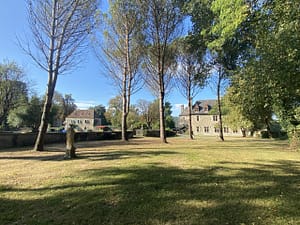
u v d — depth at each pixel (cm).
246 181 633
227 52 2061
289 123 1527
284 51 854
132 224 383
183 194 522
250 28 1035
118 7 2236
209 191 545
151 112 6919
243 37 1241
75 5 1409
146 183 606
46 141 2097
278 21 813
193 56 2930
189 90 3422
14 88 4572
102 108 10231
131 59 2464
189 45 2531
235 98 2461
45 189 557
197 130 6725
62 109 8825
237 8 699
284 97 1073
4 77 4472
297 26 760
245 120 3303
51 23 1397
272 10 775
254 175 704
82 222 390
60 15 1402
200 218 402
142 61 2473
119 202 474
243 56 1814
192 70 3206
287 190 556
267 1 741
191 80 3300
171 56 2391
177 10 2073
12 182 618
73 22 1434
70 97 9144
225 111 3972
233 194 523
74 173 719
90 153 1238
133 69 2538
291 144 1571
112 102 6919
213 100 6850
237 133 5747
